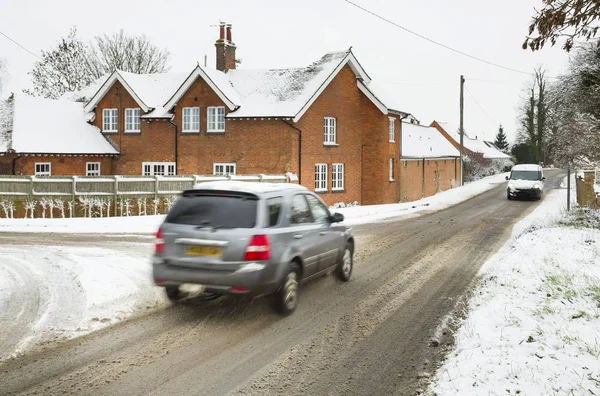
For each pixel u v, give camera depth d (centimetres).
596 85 2091
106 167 3091
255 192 763
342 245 994
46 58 5466
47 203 2047
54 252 1255
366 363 608
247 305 832
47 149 2795
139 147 3077
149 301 841
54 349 634
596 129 2150
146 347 646
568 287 890
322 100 2950
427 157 4222
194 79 2912
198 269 743
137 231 1689
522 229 1872
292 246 796
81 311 784
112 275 1002
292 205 831
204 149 2938
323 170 2981
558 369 552
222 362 604
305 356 627
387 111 3169
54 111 3147
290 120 2756
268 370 584
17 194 2025
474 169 6050
